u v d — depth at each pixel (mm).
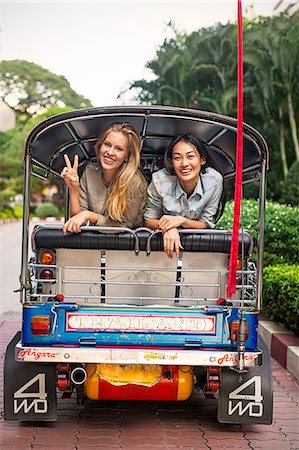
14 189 50750
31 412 5648
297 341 8234
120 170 5773
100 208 5922
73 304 5414
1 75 55906
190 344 5426
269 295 9844
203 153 5867
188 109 5430
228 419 5672
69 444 5438
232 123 5523
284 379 7590
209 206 5941
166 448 5398
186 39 25672
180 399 5609
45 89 56406
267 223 12312
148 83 27000
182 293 5730
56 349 5309
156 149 6859
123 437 5633
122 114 5516
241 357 5312
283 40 22688
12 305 12523
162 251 5633
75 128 6191
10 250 23281
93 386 5527
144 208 5957
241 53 5000
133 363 5301
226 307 5473
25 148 5445
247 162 6430
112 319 5418
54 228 5586
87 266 5660
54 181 48344
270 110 23328
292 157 23734
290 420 6191
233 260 5137
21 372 5648
